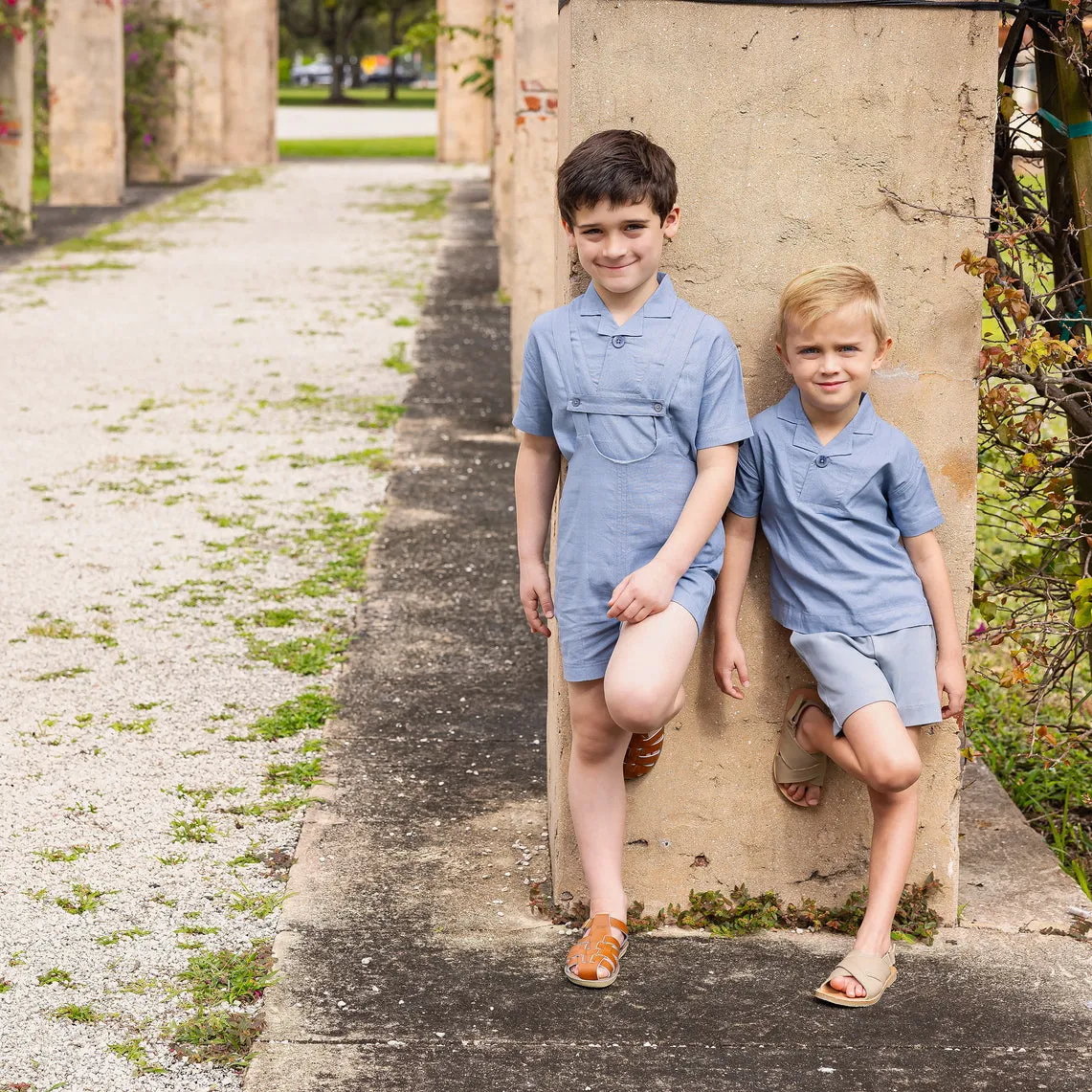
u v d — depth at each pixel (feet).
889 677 8.86
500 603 16.31
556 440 8.83
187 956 9.18
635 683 8.16
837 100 8.86
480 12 78.28
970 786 12.08
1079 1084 7.98
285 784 11.73
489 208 63.52
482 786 11.76
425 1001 8.68
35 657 14.29
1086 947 9.47
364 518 19.39
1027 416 10.32
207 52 88.48
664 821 9.71
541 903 9.84
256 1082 7.88
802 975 9.06
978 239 9.04
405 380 28.30
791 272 9.10
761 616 9.45
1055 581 11.44
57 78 62.49
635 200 8.15
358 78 221.87
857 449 8.80
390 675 14.16
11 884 10.05
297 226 55.72
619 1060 8.13
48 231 52.95
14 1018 8.47
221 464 21.95
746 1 8.70
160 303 36.86
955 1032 8.46
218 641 14.89
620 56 8.80
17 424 24.18
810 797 9.57
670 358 8.39
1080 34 9.71
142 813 11.17
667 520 8.52
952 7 8.73
